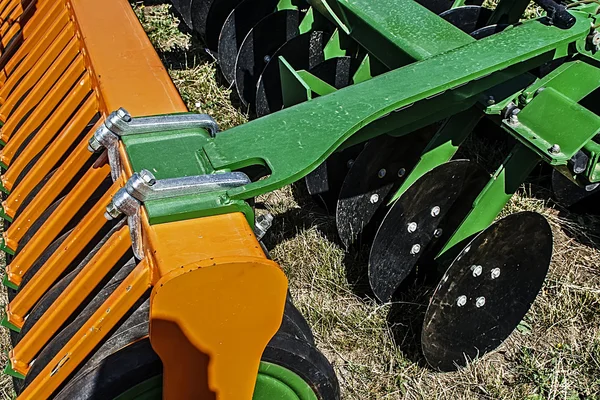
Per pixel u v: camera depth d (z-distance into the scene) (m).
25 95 2.67
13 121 2.57
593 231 3.23
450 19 3.06
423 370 2.54
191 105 3.80
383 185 2.82
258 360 1.55
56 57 2.57
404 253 2.59
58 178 2.09
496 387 2.48
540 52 2.06
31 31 2.91
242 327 1.46
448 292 2.27
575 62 2.32
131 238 1.53
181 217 1.47
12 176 2.37
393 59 2.51
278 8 3.59
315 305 2.74
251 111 3.74
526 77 2.35
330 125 1.67
